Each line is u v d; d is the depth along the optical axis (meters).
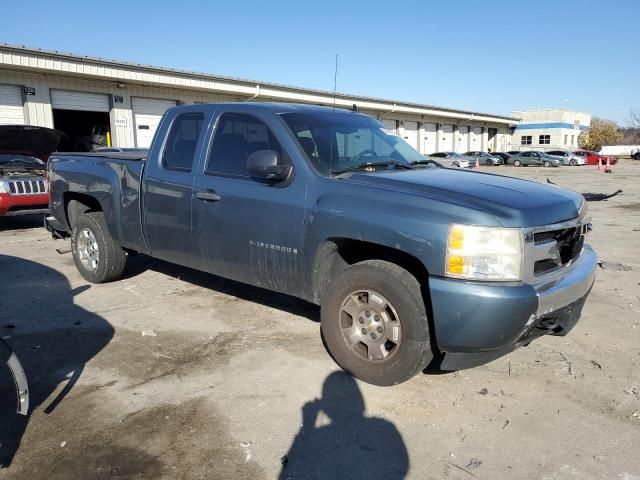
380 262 3.53
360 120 4.78
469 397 3.48
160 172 4.86
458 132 53.47
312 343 4.32
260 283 4.25
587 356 4.12
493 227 3.06
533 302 3.05
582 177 30.08
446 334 3.16
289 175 3.93
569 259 3.58
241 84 26.77
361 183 3.63
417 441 3.00
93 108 22.14
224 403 3.38
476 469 2.76
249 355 4.09
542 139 68.25
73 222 6.23
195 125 4.73
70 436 3.00
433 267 3.16
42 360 3.99
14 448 2.88
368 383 3.63
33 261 7.10
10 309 5.10
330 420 3.20
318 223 3.68
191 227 4.59
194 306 5.21
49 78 20.42
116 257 5.77
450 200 3.24
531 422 3.19
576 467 2.77
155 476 2.67
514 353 4.17
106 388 3.56
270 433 3.05
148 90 24.02
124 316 4.93
